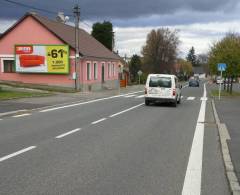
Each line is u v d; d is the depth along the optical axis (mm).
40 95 30484
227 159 8680
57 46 42844
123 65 67875
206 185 6727
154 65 97375
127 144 10617
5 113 17703
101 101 28672
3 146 10008
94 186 6500
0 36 44469
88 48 47844
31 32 43688
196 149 10109
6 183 6598
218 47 52062
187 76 149500
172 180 6996
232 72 43938
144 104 26406
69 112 19719
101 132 12812
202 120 17344
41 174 7223
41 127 13797
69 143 10586
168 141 11297
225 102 30062
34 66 43500
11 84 39875
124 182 6785
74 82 43031
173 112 21234
